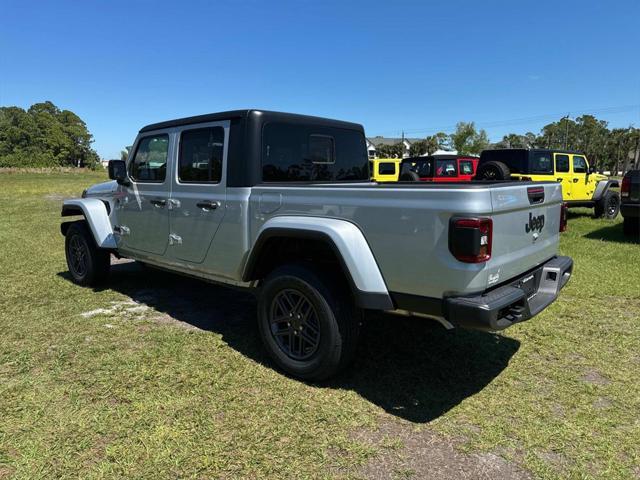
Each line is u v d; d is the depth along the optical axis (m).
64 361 3.66
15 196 20.97
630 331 4.33
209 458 2.51
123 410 2.96
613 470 2.45
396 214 2.87
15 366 3.57
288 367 3.42
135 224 4.92
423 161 14.88
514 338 4.19
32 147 103.38
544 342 4.10
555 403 3.11
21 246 8.61
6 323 4.49
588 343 4.08
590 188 12.88
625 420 2.91
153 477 2.37
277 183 3.84
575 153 12.69
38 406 3.00
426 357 3.80
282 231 3.33
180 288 5.78
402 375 3.49
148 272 6.59
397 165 16.92
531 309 3.09
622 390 3.28
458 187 2.70
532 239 3.25
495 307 2.63
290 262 3.46
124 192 5.02
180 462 2.48
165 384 3.31
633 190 8.93
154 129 4.54
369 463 2.49
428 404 3.09
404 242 2.85
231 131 3.77
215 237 3.95
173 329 4.36
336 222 3.12
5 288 5.73
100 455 2.53
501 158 12.44
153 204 4.59
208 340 4.10
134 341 4.07
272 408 3.01
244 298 5.38
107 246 5.35
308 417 2.91
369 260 3.01
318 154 4.29
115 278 6.23
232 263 3.84
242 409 3.00
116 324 4.49
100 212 5.38
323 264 3.38
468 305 2.63
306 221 3.23
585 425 2.86
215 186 3.89
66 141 108.12
